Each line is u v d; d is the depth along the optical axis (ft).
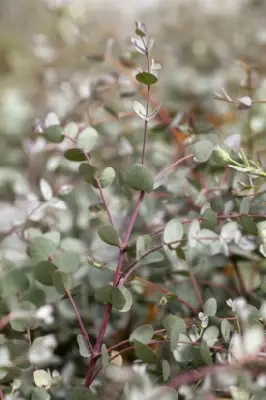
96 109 4.91
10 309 4.02
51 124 4.07
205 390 3.55
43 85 8.27
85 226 4.83
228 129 4.99
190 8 8.42
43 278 3.79
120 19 8.94
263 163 4.71
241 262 4.65
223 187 4.22
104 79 4.81
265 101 4.14
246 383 3.53
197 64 7.60
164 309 4.29
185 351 3.70
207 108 6.07
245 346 3.50
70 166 4.79
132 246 3.76
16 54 9.98
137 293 4.35
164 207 4.61
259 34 5.66
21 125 8.04
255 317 3.75
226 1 8.32
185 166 4.50
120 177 4.68
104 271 4.44
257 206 3.98
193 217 4.15
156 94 6.72
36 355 3.90
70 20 6.16
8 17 11.37
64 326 4.36
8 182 6.30
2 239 4.70
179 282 4.36
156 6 8.85
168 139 4.96
